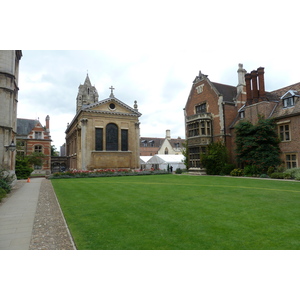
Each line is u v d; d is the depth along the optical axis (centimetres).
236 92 3300
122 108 3900
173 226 667
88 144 3544
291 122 2227
